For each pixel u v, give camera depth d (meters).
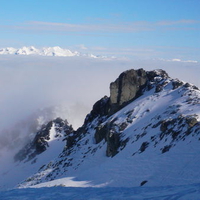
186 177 41.03
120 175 52.19
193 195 22.14
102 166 61.75
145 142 59.75
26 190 27.23
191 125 53.50
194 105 65.31
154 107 77.44
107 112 104.19
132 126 73.31
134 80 96.50
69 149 91.56
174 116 62.28
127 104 94.94
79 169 72.75
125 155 61.16
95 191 25.84
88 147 85.75
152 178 45.16
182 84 84.25
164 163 47.75
